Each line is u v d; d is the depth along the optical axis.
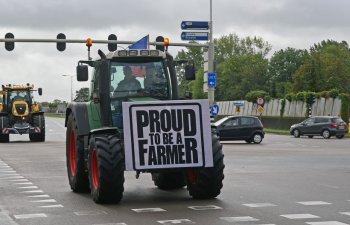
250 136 42.91
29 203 12.88
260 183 16.56
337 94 63.34
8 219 10.84
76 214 11.34
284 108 74.19
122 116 12.57
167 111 12.64
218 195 13.89
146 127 12.53
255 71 138.50
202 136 12.72
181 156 12.61
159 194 14.32
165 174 15.08
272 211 11.48
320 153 30.94
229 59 143.38
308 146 38.91
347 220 10.45
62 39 38.03
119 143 12.59
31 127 43.56
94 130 12.93
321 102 66.38
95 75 14.47
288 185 16.06
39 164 23.69
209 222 10.30
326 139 50.97
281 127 73.31
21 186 16.16
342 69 108.06
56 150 33.31
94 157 12.95
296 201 12.89
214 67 40.69
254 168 21.61
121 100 13.77
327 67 106.06
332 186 15.84
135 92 13.84
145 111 12.56
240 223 10.19
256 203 12.58
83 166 14.36
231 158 26.95
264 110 81.12
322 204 12.43
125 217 10.93
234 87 140.12
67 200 13.33
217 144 13.05
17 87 44.91
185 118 12.69
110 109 13.70
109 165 12.27
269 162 24.56
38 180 17.72
